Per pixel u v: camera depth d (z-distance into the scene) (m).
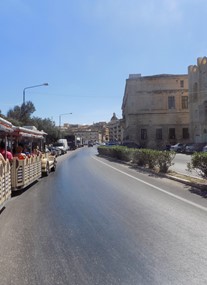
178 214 7.86
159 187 12.48
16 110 59.59
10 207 9.25
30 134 15.55
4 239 6.13
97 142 181.12
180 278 4.27
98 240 5.95
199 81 57.69
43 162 17.97
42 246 5.68
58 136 72.75
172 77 74.69
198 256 5.05
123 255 5.15
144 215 7.84
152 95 75.19
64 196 10.88
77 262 4.90
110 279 4.28
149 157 19.95
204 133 56.41
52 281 4.27
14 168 11.63
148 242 5.77
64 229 6.74
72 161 32.53
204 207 8.59
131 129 75.38
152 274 4.41
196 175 15.91
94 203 9.50
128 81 76.12
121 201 9.73
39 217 7.87
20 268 4.73
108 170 20.70
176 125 74.19
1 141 12.21
